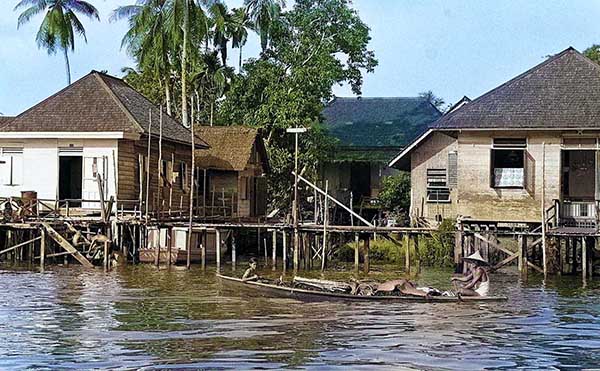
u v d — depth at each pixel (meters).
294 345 21.97
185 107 58.12
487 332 24.12
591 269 38.72
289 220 46.78
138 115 46.69
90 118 44.78
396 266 44.72
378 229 40.88
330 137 64.88
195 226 41.72
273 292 29.95
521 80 41.41
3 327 24.47
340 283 30.03
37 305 28.81
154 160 47.16
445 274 40.34
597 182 39.22
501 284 35.75
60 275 37.88
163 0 58.03
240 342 22.33
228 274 39.09
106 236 41.38
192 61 59.22
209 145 53.09
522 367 19.86
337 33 62.66
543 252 37.50
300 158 60.75
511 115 39.88
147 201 41.72
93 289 33.06
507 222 39.91
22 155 44.75
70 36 63.75
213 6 60.94
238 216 52.41
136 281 35.78
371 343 22.31
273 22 61.94
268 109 59.91
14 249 42.12
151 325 24.92
